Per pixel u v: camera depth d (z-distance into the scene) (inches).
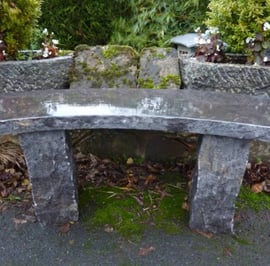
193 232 75.6
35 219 78.3
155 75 85.6
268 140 63.6
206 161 67.9
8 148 91.7
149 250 71.8
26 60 86.5
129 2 129.4
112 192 85.7
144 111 67.3
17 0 82.3
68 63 85.7
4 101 71.7
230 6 82.4
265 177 90.0
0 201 82.9
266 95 81.8
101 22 130.4
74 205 75.5
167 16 126.4
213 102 72.0
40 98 73.1
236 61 90.6
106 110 67.5
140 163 94.3
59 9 127.2
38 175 70.9
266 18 80.2
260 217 79.8
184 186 87.9
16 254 71.2
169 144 92.0
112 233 75.2
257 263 69.7
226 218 73.5
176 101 72.1
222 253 71.5
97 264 69.3
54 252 71.6
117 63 87.7
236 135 64.2
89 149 93.8
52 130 66.9
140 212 80.3
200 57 86.1
